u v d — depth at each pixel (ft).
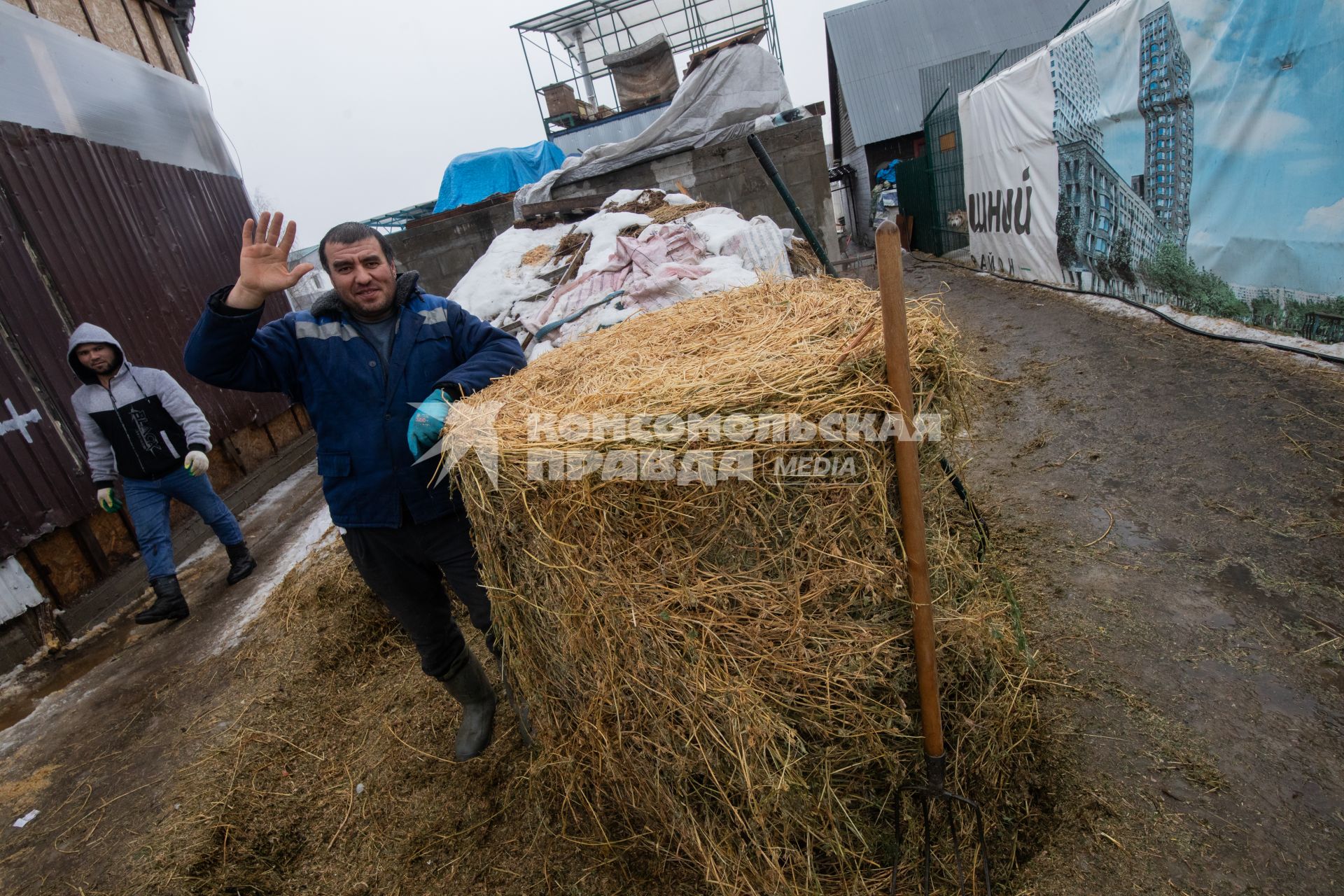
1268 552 8.05
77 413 11.50
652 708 5.07
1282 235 13.03
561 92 45.83
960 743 5.39
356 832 7.04
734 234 16.56
